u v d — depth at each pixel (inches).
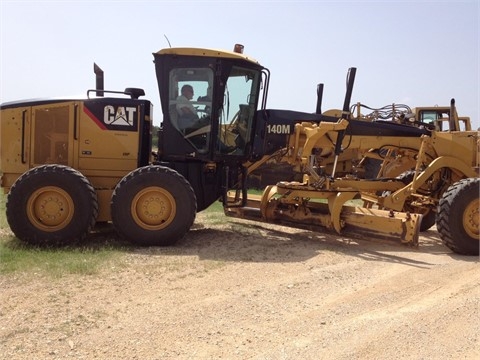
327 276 227.6
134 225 278.8
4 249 267.0
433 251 288.8
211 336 158.6
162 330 162.1
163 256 258.8
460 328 167.8
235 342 154.7
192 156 309.4
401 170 348.8
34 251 262.4
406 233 272.4
